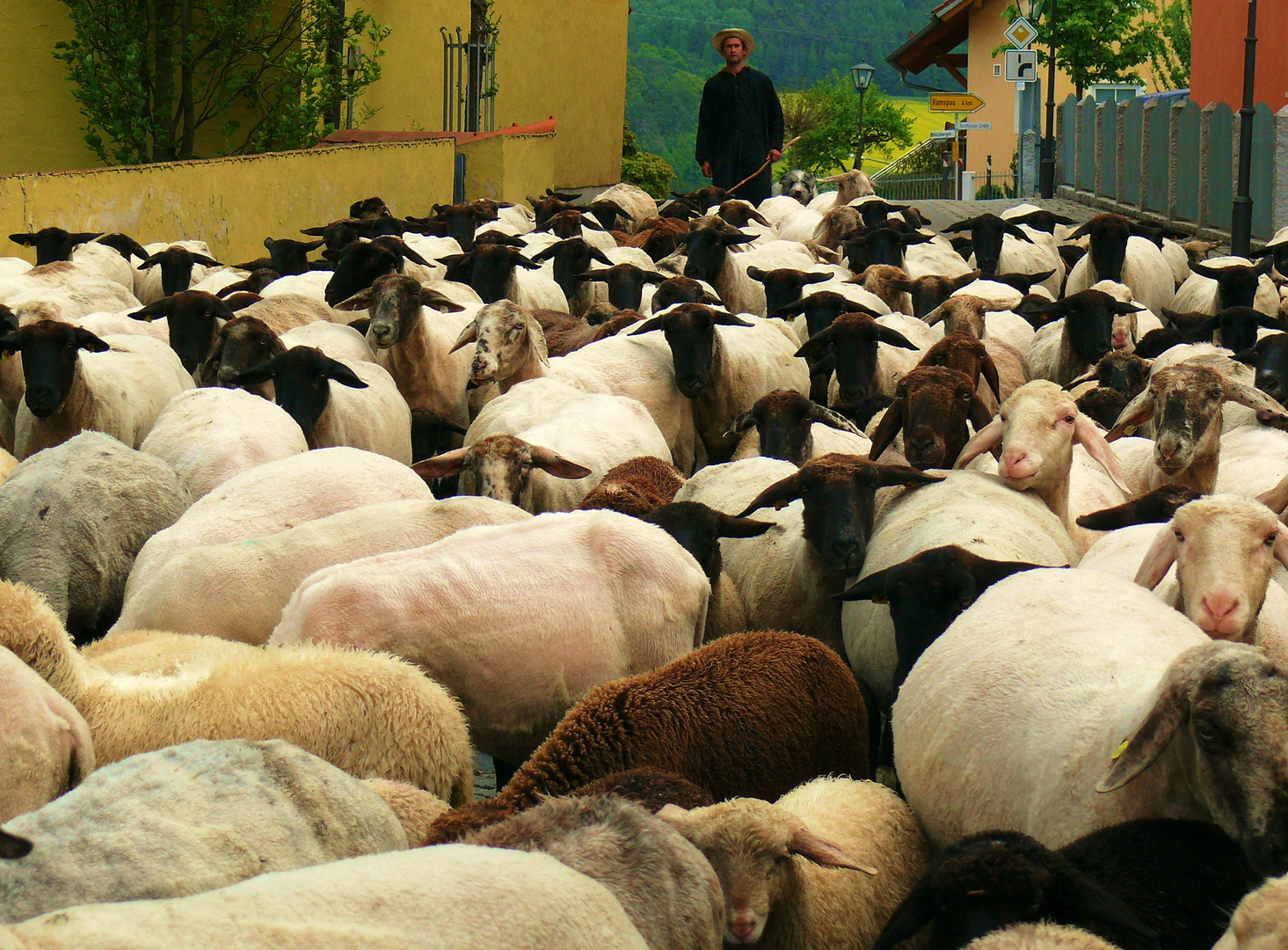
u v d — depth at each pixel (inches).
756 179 1003.3
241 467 330.3
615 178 1601.9
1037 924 141.4
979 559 232.1
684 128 4864.7
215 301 466.9
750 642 235.0
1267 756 155.9
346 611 236.4
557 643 245.1
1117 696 178.7
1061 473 285.9
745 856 170.7
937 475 287.9
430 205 1025.5
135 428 403.5
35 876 145.4
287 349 397.1
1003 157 1942.7
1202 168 1016.2
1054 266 745.6
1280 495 261.4
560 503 335.0
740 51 999.0
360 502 294.0
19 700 177.2
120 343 427.5
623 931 134.8
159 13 921.5
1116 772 163.5
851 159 2591.0
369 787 176.9
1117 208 1209.4
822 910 183.6
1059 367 486.6
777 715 222.7
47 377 373.7
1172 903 157.2
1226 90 1172.5
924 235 724.0
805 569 286.7
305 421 379.2
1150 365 431.2
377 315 438.0
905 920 156.6
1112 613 197.6
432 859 130.6
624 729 212.2
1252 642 211.8
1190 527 210.8
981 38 1926.7
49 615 197.9
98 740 195.6
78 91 875.4
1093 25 1718.8
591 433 353.7
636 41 5659.5
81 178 675.4
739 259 650.2
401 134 1042.7
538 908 128.5
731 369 456.4
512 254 561.9
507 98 1321.4
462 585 241.8
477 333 415.5
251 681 202.5
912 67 2137.1
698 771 214.1
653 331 462.3
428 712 209.6
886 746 259.6
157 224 725.9
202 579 255.1
